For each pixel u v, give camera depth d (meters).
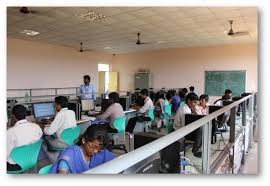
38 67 8.41
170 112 5.85
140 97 5.75
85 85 6.13
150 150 0.79
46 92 8.66
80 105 4.30
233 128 2.93
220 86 8.82
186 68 9.48
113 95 4.21
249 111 4.61
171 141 0.93
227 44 8.62
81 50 9.37
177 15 5.14
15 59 7.73
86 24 5.92
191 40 7.89
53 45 8.88
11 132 2.35
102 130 1.59
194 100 3.39
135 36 7.31
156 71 10.21
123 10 4.84
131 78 10.90
